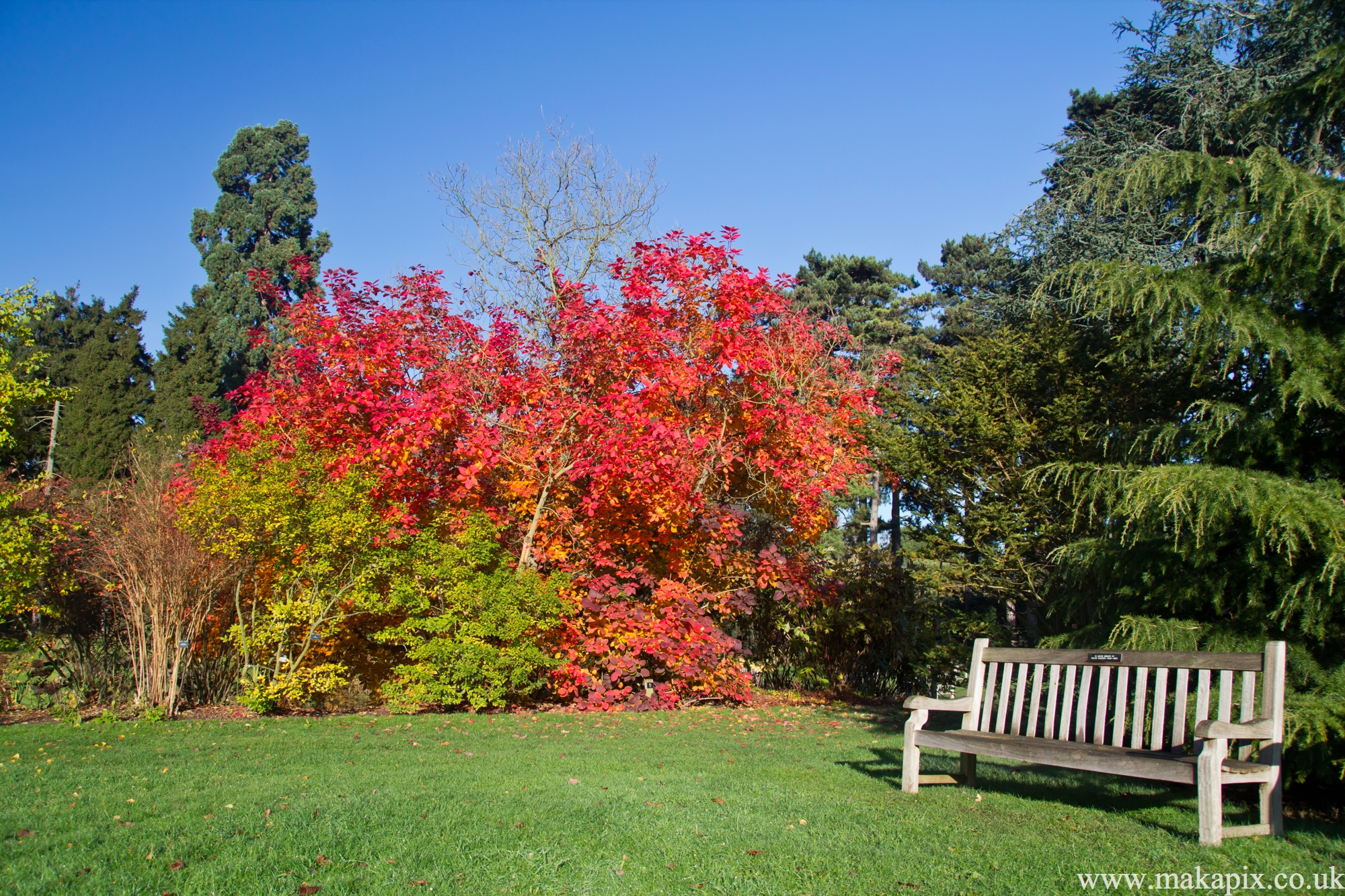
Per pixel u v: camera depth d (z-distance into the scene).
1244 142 10.28
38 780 5.60
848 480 14.24
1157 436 7.16
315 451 10.18
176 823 4.39
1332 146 8.21
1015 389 13.67
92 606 10.57
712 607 12.08
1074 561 7.49
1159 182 7.29
